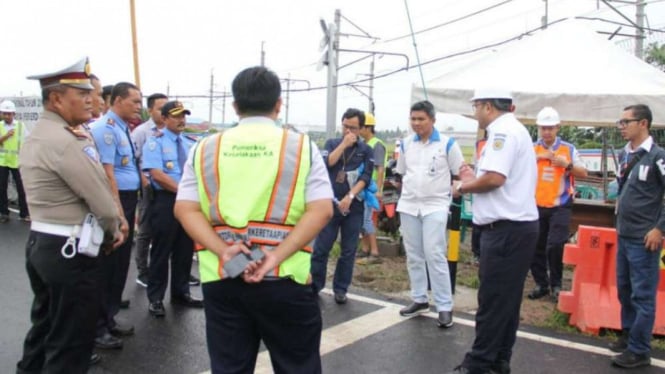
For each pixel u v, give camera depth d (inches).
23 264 268.8
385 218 340.5
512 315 145.9
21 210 388.2
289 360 96.8
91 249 122.1
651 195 159.8
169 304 214.4
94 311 126.5
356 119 209.2
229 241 90.0
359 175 212.7
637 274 162.2
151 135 197.0
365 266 282.8
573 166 233.1
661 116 249.8
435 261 194.1
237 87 93.4
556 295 235.8
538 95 262.2
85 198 120.0
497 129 141.9
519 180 140.8
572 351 175.9
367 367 161.0
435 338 184.4
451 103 273.6
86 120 125.2
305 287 94.2
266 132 91.9
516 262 140.6
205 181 91.5
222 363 94.2
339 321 198.7
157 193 195.8
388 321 199.6
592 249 195.5
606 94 254.2
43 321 132.8
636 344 163.2
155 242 197.9
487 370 144.8
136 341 176.7
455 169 193.0
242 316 94.0
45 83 120.7
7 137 374.3
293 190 89.9
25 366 135.6
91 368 155.9
